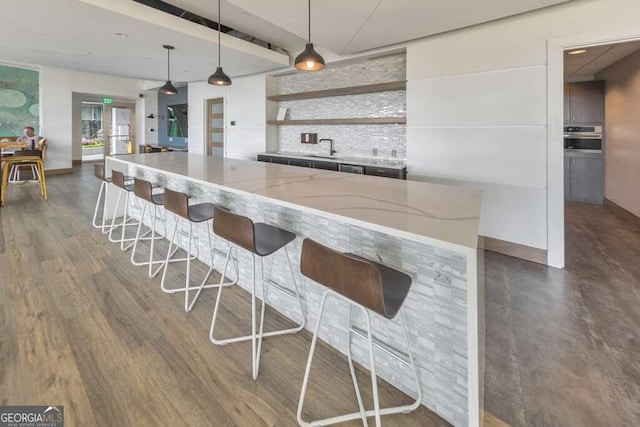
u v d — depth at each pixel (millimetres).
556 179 3191
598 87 5590
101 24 3779
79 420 1440
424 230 1272
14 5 3277
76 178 8227
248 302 2508
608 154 5496
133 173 4680
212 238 3057
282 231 2113
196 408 1525
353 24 3551
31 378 1675
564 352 1925
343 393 1632
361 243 1775
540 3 3020
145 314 2309
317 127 6055
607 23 2832
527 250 3432
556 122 3154
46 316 2248
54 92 8750
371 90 5000
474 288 1144
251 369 1786
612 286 2766
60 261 3203
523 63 3299
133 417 1467
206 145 7926
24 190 6621
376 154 5332
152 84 10477
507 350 1951
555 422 1449
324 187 2174
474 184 3746
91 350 1906
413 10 3172
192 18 4340
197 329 2143
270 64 5641
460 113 3789
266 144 6523
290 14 3273
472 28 3617
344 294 1316
